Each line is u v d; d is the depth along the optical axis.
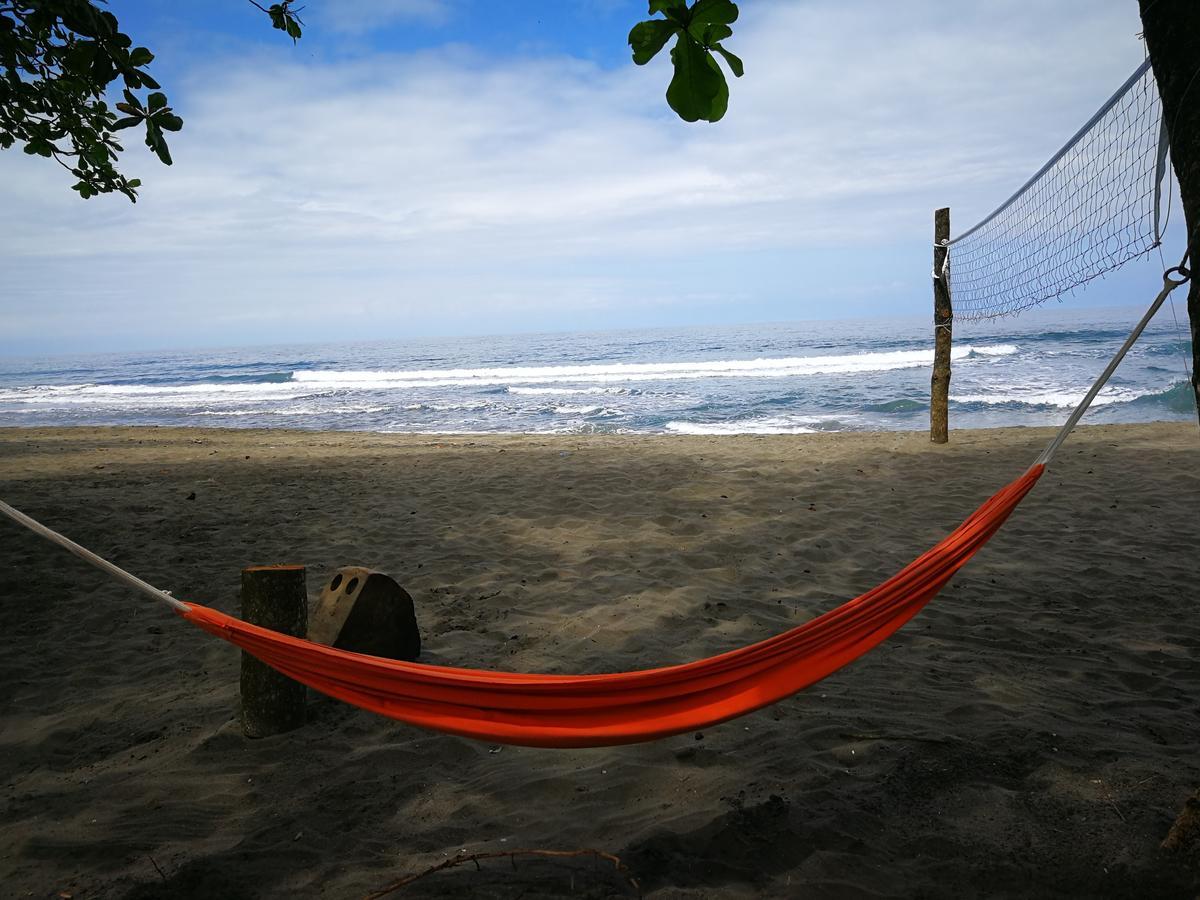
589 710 2.11
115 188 4.93
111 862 2.46
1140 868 2.17
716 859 2.32
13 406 30.22
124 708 3.68
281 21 3.18
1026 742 2.94
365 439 14.49
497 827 2.57
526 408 22.41
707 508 7.30
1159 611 4.44
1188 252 2.10
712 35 1.53
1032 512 6.80
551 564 5.76
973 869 2.23
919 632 4.26
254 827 2.63
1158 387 18.67
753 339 68.69
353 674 2.19
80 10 2.91
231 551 6.26
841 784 2.71
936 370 10.52
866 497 7.55
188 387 36.31
